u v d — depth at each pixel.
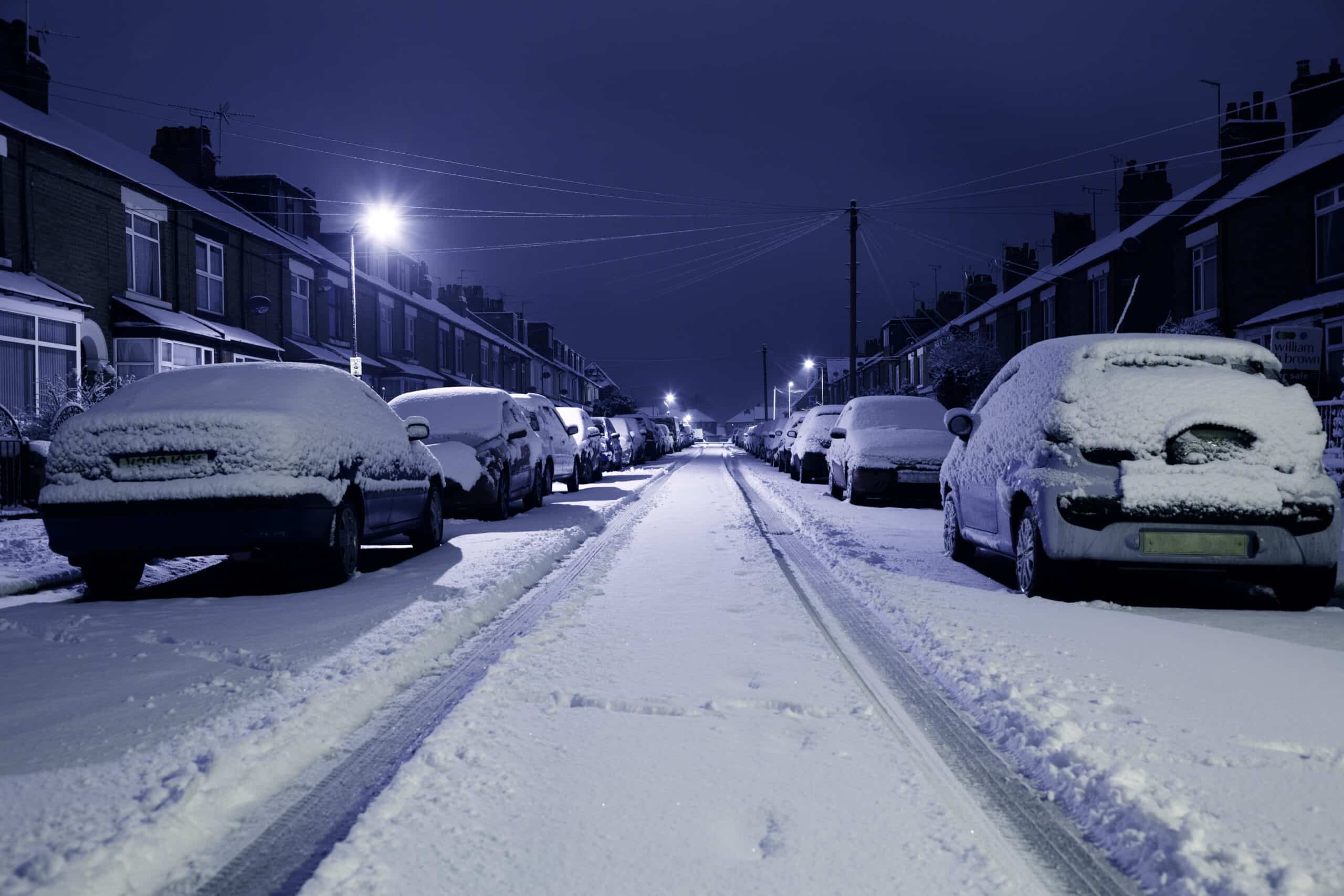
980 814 3.06
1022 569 6.99
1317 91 25.34
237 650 5.20
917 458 14.80
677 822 2.96
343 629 5.73
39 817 2.93
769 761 3.51
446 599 6.70
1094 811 2.99
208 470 6.82
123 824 2.85
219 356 23.98
